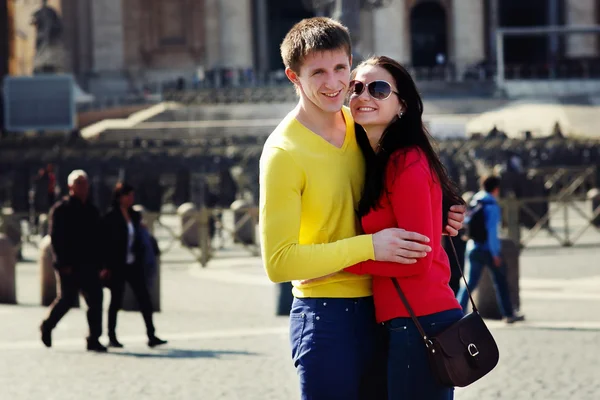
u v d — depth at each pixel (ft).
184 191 173.17
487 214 68.85
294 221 27.07
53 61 315.58
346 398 27.37
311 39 27.12
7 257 88.69
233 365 58.34
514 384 51.80
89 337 64.49
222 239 125.18
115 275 64.90
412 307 27.09
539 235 135.74
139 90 373.61
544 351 60.64
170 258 122.83
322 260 26.55
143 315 65.72
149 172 178.19
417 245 26.48
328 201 27.50
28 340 69.26
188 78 387.96
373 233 27.50
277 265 26.86
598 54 391.04
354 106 27.86
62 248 64.44
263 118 283.18
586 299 83.05
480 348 26.94
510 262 75.72
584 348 61.36
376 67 27.96
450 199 28.78
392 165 27.12
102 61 386.52
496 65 347.56
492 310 74.64
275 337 67.97
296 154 27.30
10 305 87.56
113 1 386.93
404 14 393.91
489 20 408.05
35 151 207.92
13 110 251.19
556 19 412.16
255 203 165.58
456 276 69.15
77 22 388.16
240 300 87.56
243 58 389.39
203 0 391.65
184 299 88.89
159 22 392.68
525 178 147.43
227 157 192.03
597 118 228.02
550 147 198.08
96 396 51.08
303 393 27.53
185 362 59.72
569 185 175.01
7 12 333.01
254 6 410.93
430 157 27.61
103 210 156.46
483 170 186.19
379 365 28.12
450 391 27.76
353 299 27.68
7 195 192.03
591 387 50.75
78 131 250.57
